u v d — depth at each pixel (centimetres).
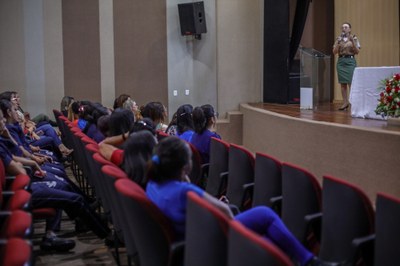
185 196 245
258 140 856
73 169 714
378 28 1123
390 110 574
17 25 1013
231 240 180
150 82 1072
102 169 301
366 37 1141
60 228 482
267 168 341
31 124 721
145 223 229
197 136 486
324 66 953
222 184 420
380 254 233
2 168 349
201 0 1060
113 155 353
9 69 1014
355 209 254
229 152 401
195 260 213
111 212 333
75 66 1048
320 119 669
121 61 1064
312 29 1216
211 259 203
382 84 609
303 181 294
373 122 621
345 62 809
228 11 1062
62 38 1038
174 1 1066
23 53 1020
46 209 394
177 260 231
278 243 255
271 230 255
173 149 249
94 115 557
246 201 379
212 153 446
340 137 563
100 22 1051
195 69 1078
